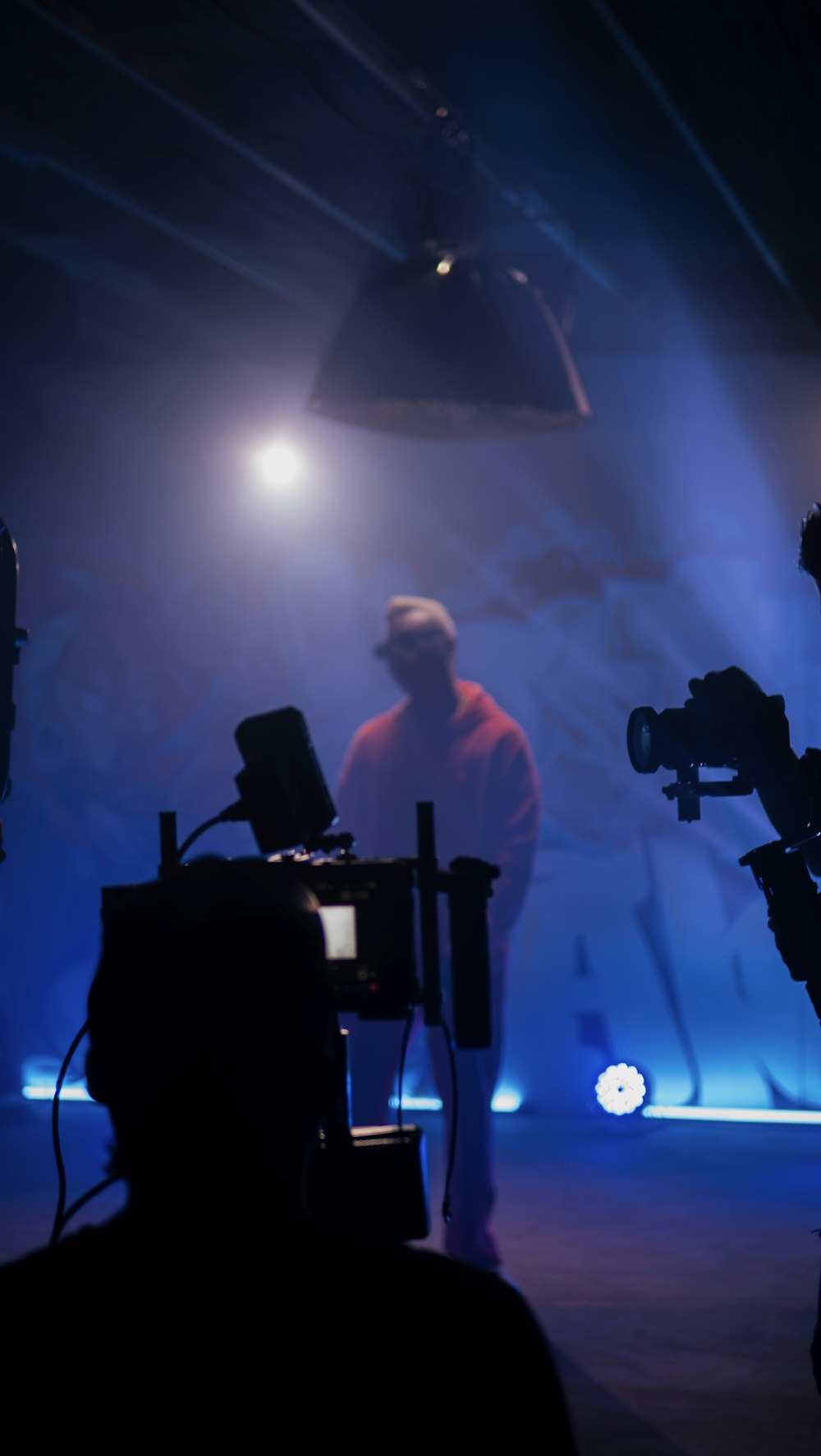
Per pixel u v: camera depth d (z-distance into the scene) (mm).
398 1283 1096
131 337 8258
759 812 8016
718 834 8078
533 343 5520
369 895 2014
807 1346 4480
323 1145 1964
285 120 5422
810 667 7949
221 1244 1094
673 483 8102
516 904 4969
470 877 2293
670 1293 5012
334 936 2016
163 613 8766
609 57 4707
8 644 2807
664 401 8055
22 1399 1070
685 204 5965
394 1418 1053
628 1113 8008
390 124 5398
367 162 5793
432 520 8477
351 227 6426
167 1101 1122
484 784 5098
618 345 8000
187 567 8734
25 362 8539
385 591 8531
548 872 8305
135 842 8773
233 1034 1130
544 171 5703
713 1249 5559
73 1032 8820
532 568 8352
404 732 5234
